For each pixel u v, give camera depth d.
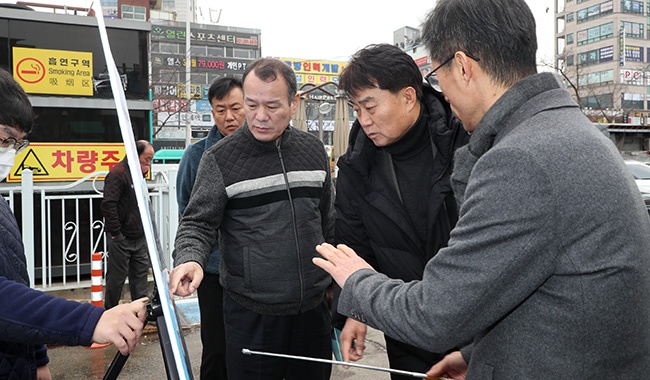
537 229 1.00
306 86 12.27
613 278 0.99
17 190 4.92
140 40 6.19
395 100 1.81
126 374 3.79
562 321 1.03
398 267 1.97
